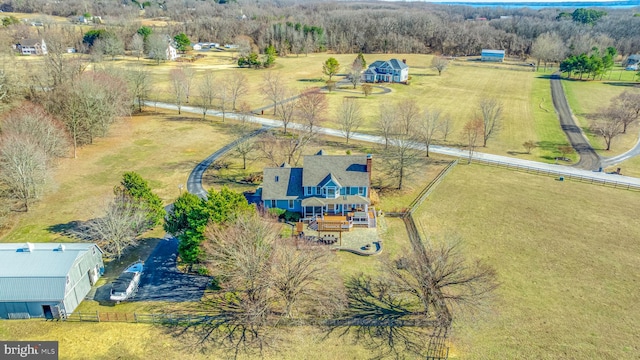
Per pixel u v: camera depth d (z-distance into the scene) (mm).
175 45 197375
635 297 45094
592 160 85250
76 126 82250
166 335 39406
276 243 43844
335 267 49375
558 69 185125
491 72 176875
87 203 62781
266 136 85875
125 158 80938
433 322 41000
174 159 81000
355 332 40062
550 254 52688
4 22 191500
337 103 123000
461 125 106188
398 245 54031
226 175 74125
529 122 110062
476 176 77000
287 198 60031
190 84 129625
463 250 52938
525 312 42656
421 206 64812
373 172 76875
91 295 44625
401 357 37281
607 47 195875
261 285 40406
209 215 46281
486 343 38781
